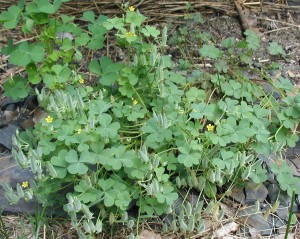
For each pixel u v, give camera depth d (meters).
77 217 0.29
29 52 0.30
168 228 0.29
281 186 0.30
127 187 0.28
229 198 0.30
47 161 0.27
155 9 0.42
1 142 0.33
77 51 0.32
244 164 0.29
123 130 0.31
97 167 0.28
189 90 0.33
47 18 0.31
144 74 0.32
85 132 0.28
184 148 0.28
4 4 0.42
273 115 0.34
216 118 0.31
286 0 0.43
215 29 0.41
